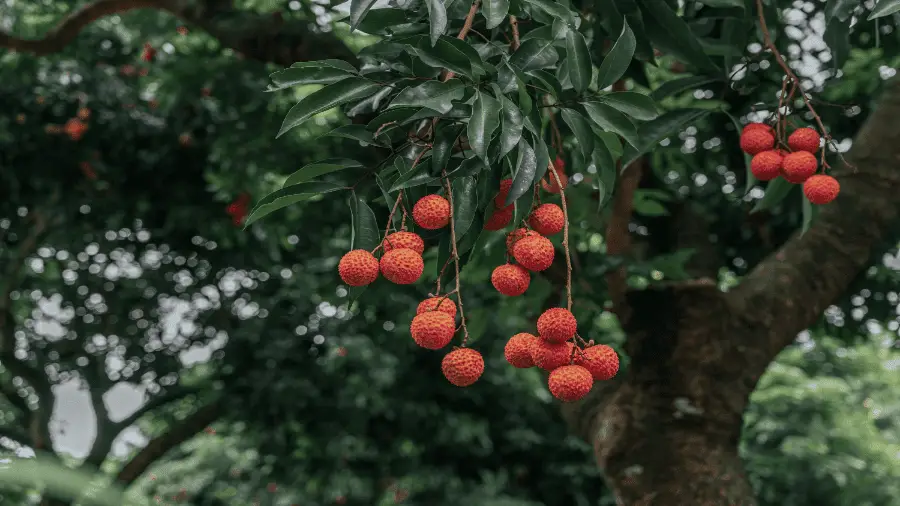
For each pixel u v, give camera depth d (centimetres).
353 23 128
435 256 286
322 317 714
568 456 855
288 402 666
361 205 146
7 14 550
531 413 840
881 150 317
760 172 193
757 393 823
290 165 552
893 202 317
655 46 208
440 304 137
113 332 792
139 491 860
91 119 584
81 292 777
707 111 198
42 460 96
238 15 362
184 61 525
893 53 354
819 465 768
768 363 326
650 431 318
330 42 355
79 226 692
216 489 866
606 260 322
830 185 187
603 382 373
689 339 323
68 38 401
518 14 157
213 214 658
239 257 730
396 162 141
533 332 373
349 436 738
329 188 144
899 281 458
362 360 689
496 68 138
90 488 97
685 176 467
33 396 895
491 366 757
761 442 850
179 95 542
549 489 858
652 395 323
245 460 859
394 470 786
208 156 621
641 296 336
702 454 312
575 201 307
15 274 716
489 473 820
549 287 309
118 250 750
